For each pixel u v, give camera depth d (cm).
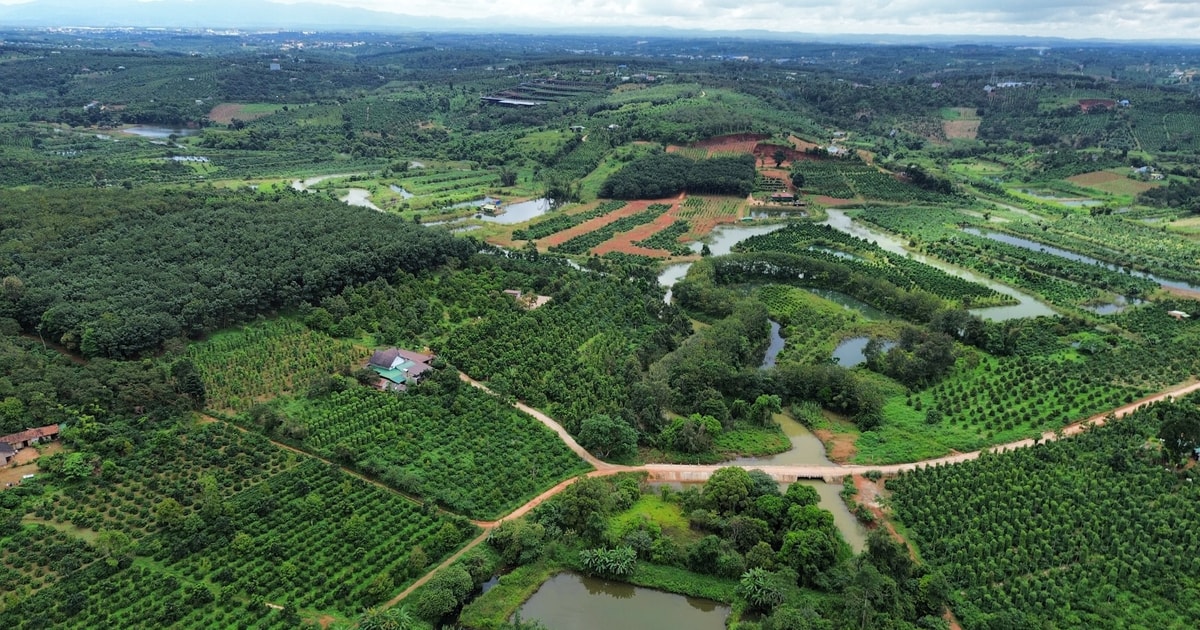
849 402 13900
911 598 9094
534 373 14950
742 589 9438
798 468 12225
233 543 9894
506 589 9544
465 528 10406
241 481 11394
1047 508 10662
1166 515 10469
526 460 12188
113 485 11069
